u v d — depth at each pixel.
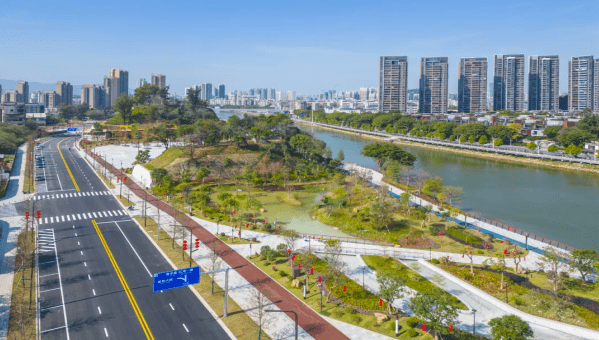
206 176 180.12
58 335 65.06
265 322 70.19
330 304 76.69
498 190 180.62
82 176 194.88
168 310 73.69
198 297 78.75
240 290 82.19
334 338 66.06
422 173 180.75
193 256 98.75
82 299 76.75
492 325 60.47
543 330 68.50
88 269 90.12
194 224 123.44
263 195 161.62
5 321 68.88
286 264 94.62
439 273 90.00
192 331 67.19
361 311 74.38
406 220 125.62
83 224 122.00
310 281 86.38
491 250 104.12
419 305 63.06
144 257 97.50
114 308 73.81
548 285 82.69
